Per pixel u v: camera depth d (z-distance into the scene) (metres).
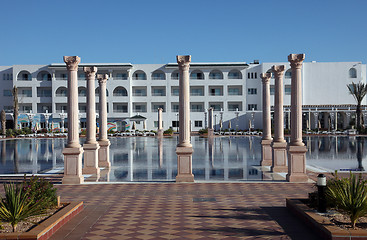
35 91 64.94
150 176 14.62
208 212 8.52
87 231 7.04
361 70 64.50
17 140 47.12
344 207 6.50
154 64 64.94
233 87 66.75
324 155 23.20
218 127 65.69
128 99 63.66
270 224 7.45
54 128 61.94
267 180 13.23
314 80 64.69
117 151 27.95
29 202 7.04
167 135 56.47
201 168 17.00
